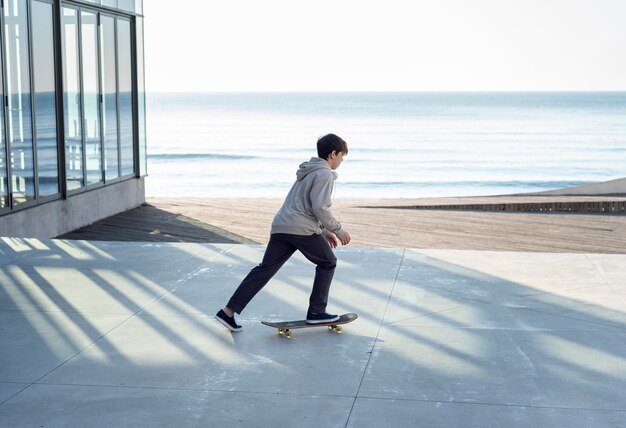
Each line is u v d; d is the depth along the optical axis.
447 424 3.99
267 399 4.34
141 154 15.07
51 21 11.58
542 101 133.62
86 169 12.79
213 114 105.44
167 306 6.27
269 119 97.50
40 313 6.09
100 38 13.27
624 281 7.00
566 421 4.02
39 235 11.15
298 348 5.22
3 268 7.64
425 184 48.53
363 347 5.23
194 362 4.96
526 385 4.52
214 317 5.95
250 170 52.00
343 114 105.94
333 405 4.25
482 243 11.68
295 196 5.36
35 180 11.12
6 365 4.92
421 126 87.38
